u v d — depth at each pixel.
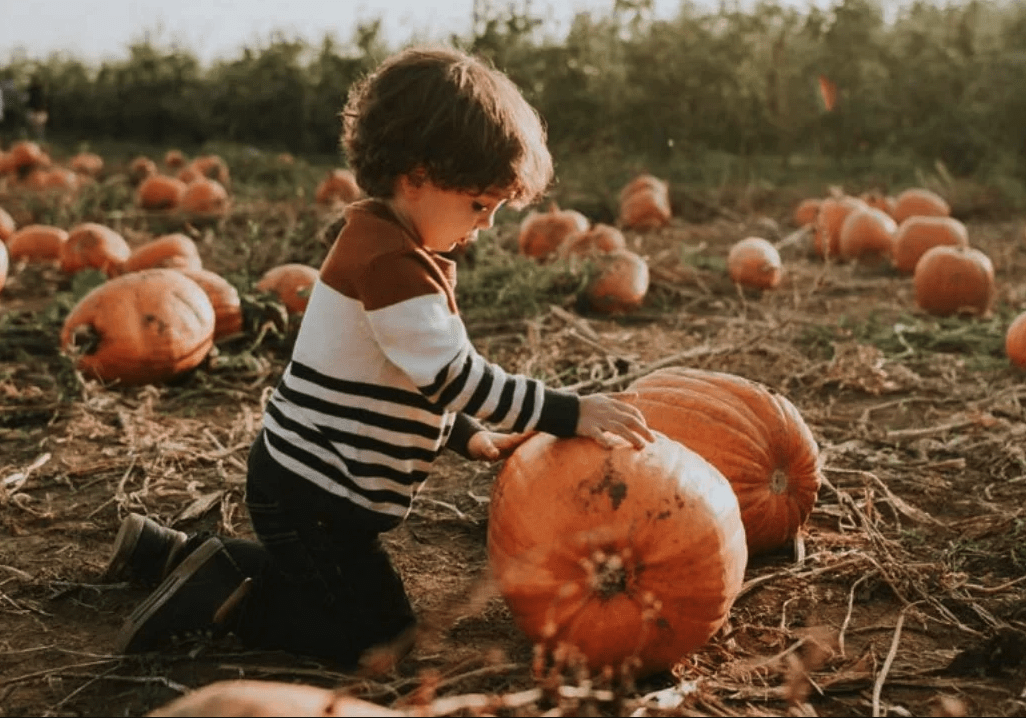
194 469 4.54
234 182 16.56
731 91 16.86
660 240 11.13
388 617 2.92
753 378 5.89
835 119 17.03
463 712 2.68
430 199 2.71
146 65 26.73
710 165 15.77
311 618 2.93
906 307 7.99
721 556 2.72
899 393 5.72
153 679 2.88
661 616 2.69
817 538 3.80
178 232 11.78
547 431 2.74
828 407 5.36
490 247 8.61
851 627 3.22
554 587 2.69
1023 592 3.43
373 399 2.72
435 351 2.64
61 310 7.09
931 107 16.92
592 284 7.65
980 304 7.58
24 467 4.54
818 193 14.36
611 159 15.36
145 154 23.39
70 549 3.82
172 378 5.78
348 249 2.70
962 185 14.33
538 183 2.80
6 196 13.98
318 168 17.73
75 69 28.80
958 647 3.10
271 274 6.90
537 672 2.70
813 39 17.42
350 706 2.02
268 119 23.47
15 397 5.52
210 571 3.02
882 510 4.15
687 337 6.96
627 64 16.89
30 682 2.93
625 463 2.74
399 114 2.64
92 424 5.07
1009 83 15.89
